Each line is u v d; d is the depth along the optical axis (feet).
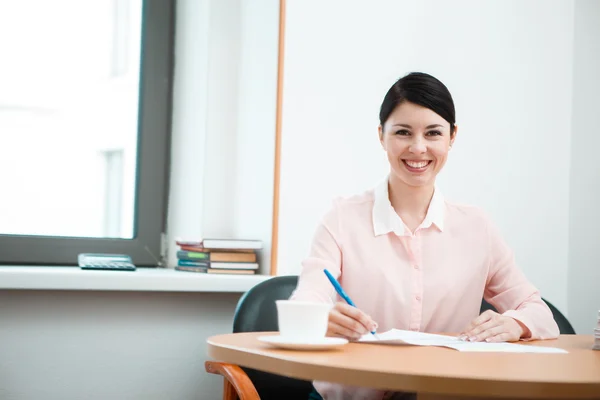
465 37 9.28
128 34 9.43
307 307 4.39
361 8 8.83
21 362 7.65
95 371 7.92
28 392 7.67
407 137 6.06
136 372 8.07
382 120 6.23
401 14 9.02
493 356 4.29
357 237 6.18
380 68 8.93
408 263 6.14
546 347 4.84
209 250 8.39
